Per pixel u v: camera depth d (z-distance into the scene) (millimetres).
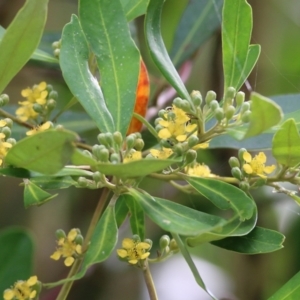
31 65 695
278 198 709
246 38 551
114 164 491
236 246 545
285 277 724
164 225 509
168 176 543
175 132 535
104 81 549
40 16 517
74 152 488
